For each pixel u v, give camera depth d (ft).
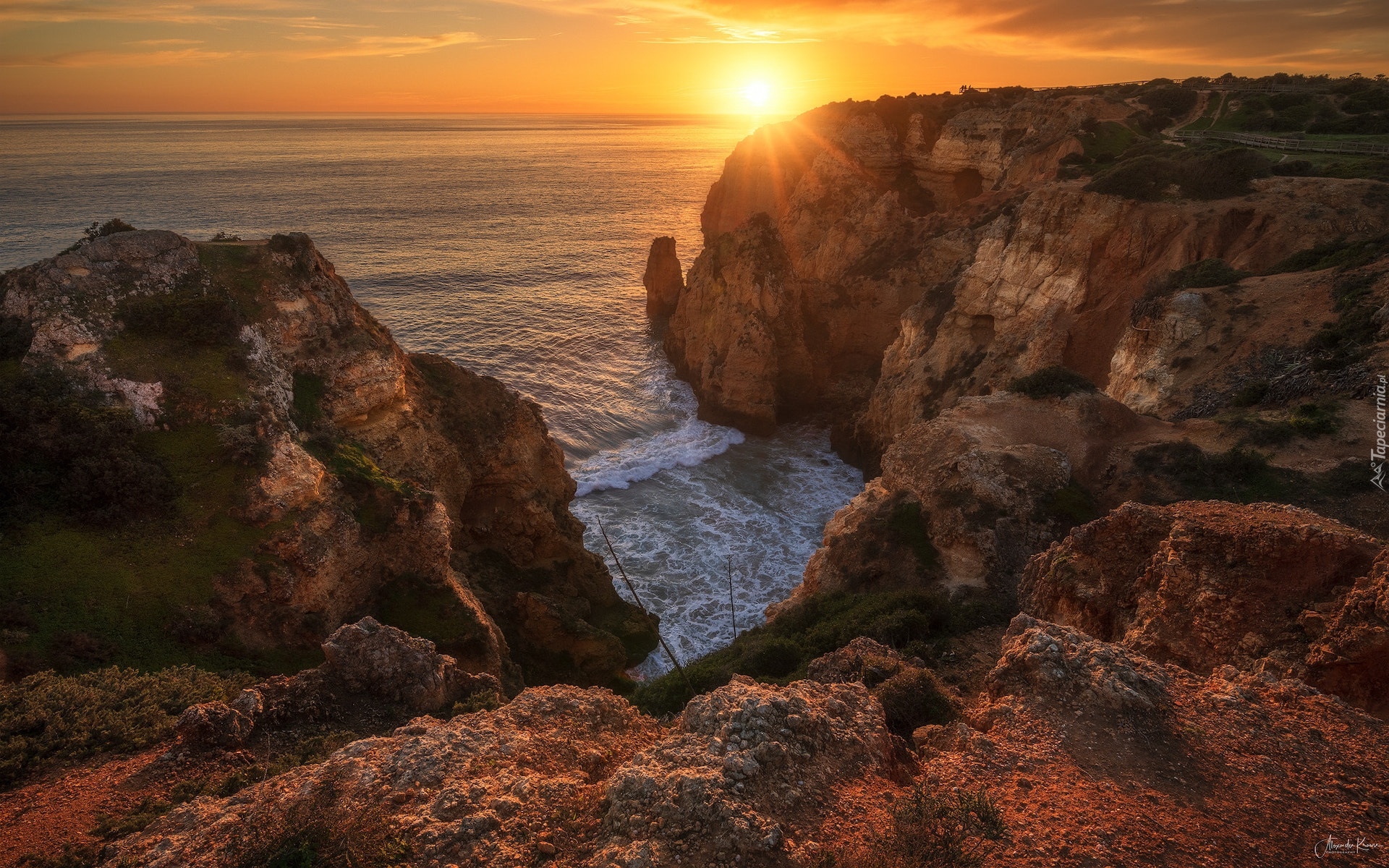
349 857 25.59
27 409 66.33
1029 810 28.09
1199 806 28.48
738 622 110.63
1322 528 44.27
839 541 92.58
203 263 81.15
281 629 63.21
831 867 24.84
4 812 34.12
